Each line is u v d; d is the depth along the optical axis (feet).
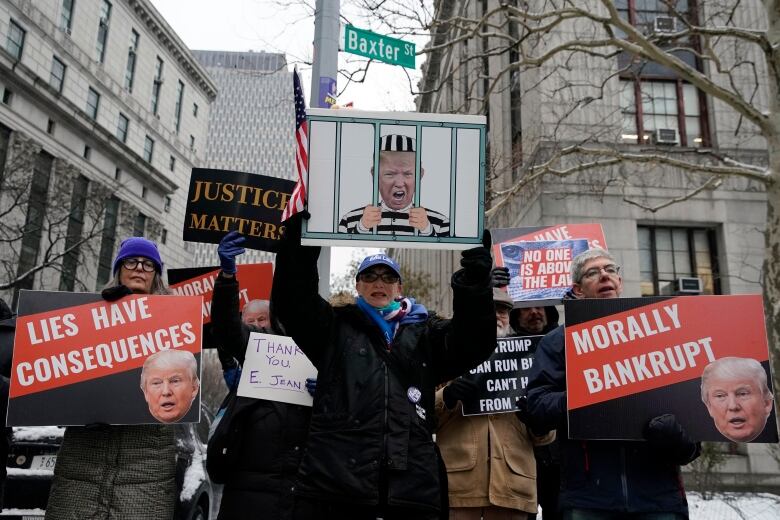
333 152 11.00
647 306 11.02
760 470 49.16
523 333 17.58
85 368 11.91
